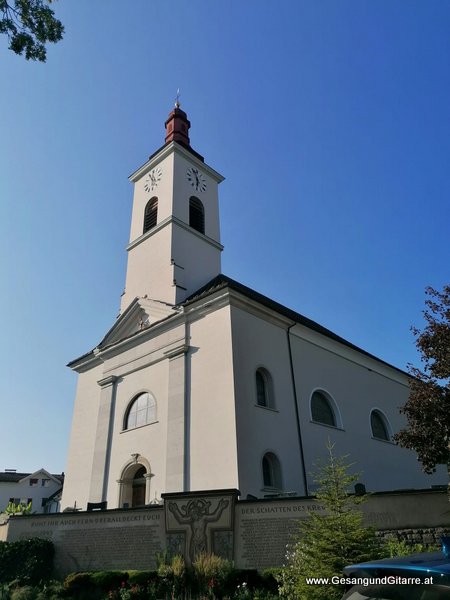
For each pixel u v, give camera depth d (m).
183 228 27.77
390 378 30.89
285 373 21.83
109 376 24.92
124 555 14.39
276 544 12.27
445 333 12.14
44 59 9.55
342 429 23.81
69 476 24.59
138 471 21.64
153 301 24.23
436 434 11.64
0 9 8.98
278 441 19.56
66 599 12.44
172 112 34.75
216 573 11.56
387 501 11.75
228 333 19.78
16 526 17.47
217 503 13.46
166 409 20.92
